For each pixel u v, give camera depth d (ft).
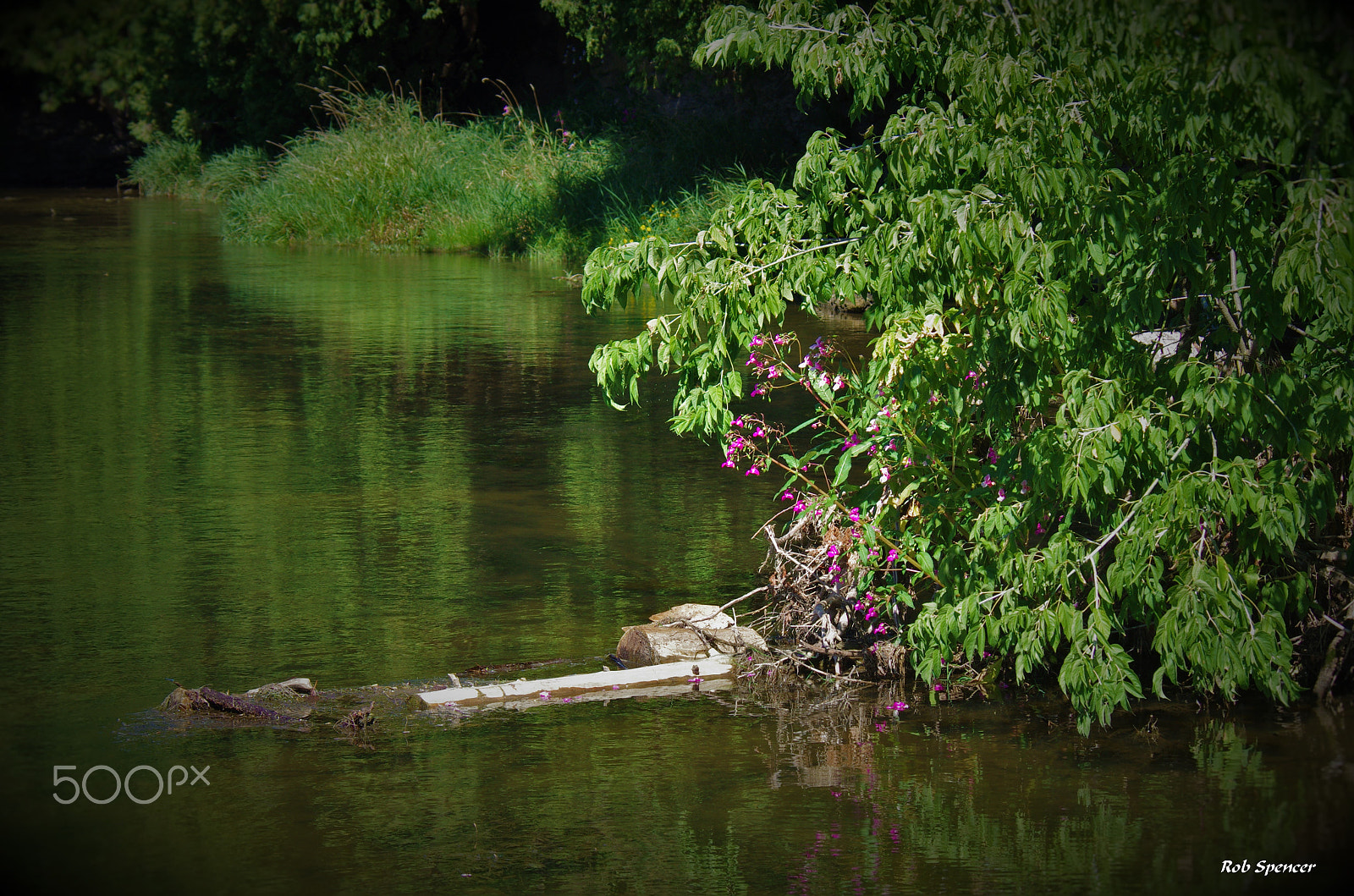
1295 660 29.99
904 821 23.72
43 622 33.17
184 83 216.74
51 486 46.19
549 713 28.71
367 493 46.03
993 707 29.22
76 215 173.47
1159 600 27.27
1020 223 25.46
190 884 21.40
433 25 185.37
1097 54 25.49
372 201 141.38
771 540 33.37
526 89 195.83
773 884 21.53
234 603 34.81
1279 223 27.81
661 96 155.94
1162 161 26.78
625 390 65.36
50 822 23.48
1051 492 27.96
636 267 29.68
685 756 26.55
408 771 25.71
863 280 29.17
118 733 27.14
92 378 66.74
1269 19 22.95
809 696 29.94
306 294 101.04
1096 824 23.56
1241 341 28.53
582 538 41.11
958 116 27.99
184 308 92.58
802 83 29.30
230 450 52.11
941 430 30.55
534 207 133.49
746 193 30.27
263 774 25.50
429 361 72.90
